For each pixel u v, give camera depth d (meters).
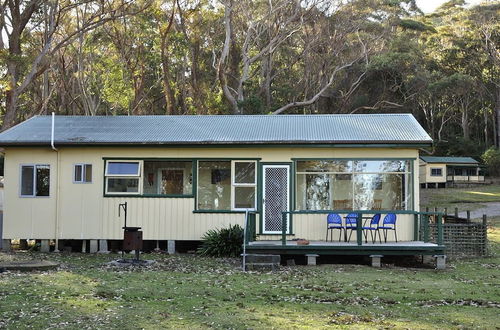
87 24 31.44
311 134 17.58
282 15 41.97
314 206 17.20
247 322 8.42
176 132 18.30
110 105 51.22
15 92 28.59
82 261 15.53
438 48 62.56
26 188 17.95
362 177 17.11
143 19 39.50
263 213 17.33
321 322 8.52
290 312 9.16
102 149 17.83
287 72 48.72
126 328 8.02
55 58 43.28
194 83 44.22
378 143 16.64
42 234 17.78
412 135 17.00
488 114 70.25
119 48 41.94
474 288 11.74
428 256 16.02
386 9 48.97
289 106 42.38
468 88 56.00
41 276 12.35
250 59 41.72
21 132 18.39
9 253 17.30
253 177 17.52
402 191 16.94
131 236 14.95
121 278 12.34
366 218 16.31
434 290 11.41
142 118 20.27
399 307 9.73
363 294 10.80
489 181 54.97
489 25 61.84
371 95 50.47
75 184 17.83
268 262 14.59
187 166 17.78
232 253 16.73
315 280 12.51
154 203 17.66
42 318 8.52
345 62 47.03
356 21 45.16
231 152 17.55
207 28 44.06
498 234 23.88
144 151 17.77
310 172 17.30
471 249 17.02
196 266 14.74
